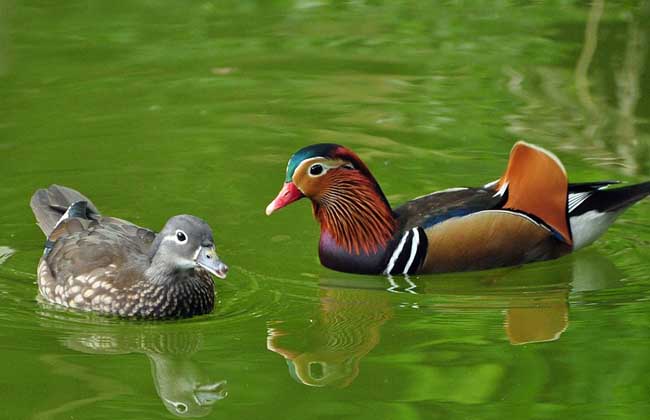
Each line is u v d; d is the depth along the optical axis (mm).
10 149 16594
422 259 13711
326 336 12016
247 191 15609
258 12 22422
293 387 10820
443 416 10203
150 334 12055
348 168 13688
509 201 13875
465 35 20984
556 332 12047
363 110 18078
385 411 10352
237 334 12055
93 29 21406
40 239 14391
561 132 17000
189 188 15625
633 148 16391
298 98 18531
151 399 10586
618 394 10609
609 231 14891
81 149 16672
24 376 11016
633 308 12656
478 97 18375
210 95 18641
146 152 16656
